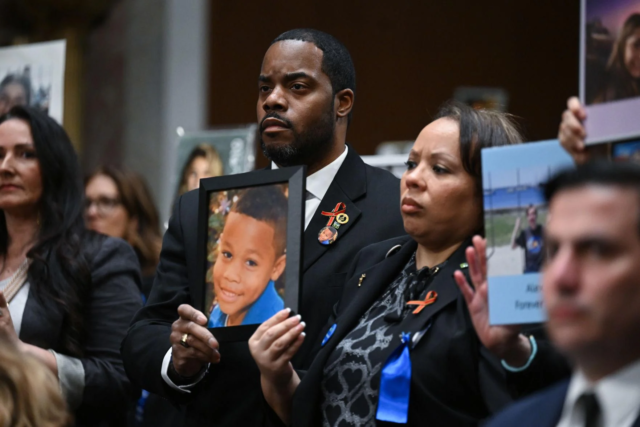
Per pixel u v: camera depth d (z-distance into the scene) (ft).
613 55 9.10
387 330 11.14
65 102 39.19
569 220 7.08
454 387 10.53
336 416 11.02
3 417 8.43
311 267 13.26
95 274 15.35
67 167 15.85
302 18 40.09
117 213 21.63
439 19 39.88
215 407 13.05
